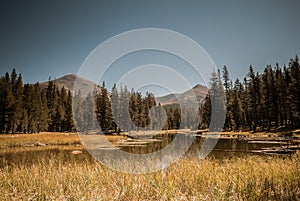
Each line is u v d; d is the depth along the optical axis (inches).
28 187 226.4
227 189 199.5
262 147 744.3
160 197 202.8
